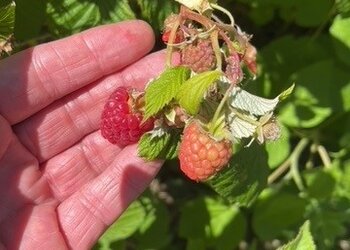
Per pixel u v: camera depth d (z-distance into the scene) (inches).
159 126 6.0
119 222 8.4
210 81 5.3
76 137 7.1
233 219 9.0
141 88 6.8
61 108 7.0
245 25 9.5
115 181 7.0
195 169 5.5
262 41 9.6
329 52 8.8
